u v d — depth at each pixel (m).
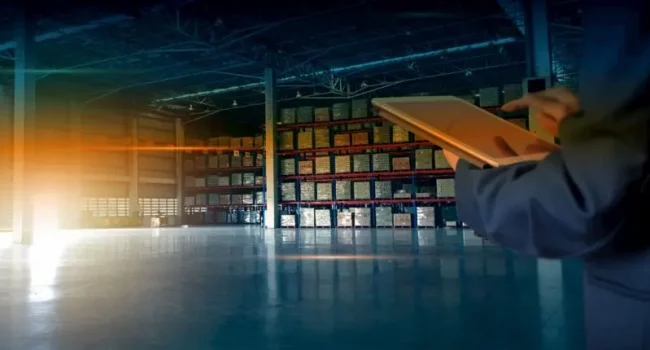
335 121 19.11
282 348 3.07
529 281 5.41
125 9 13.38
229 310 4.18
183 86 22.70
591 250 0.49
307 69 19.50
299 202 19.45
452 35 16.97
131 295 4.95
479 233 0.56
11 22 14.41
